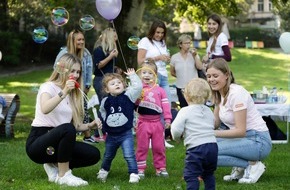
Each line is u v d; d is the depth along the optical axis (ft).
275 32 119.55
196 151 14.15
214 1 49.90
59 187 15.93
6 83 67.15
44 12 85.15
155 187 16.10
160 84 24.36
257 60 93.97
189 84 14.53
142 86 17.29
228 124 16.94
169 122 18.31
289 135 29.40
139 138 18.13
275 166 19.99
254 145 16.76
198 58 26.91
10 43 82.74
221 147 16.71
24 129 32.27
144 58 24.23
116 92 17.03
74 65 16.67
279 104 26.45
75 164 17.16
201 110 14.40
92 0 87.66
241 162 16.90
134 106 17.69
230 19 131.64
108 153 17.29
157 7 56.03
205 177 14.69
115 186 15.94
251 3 138.92
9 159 21.20
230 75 16.78
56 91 16.62
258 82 70.85
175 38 108.17
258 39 118.73
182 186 16.21
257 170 17.07
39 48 89.76
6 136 28.66
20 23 91.25
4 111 27.86
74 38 24.81
